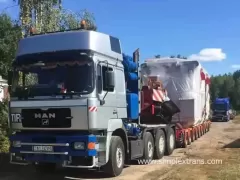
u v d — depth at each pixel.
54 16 17.39
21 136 9.74
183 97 18.89
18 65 9.90
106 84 9.69
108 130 9.91
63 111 9.28
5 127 14.01
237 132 30.05
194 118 19.12
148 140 13.16
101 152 9.65
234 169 11.30
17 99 9.77
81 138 9.20
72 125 9.20
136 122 12.59
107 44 10.25
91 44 9.48
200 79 20.64
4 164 12.14
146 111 14.57
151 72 19.20
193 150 17.05
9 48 15.23
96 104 9.28
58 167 11.86
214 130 32.69
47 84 9.53
